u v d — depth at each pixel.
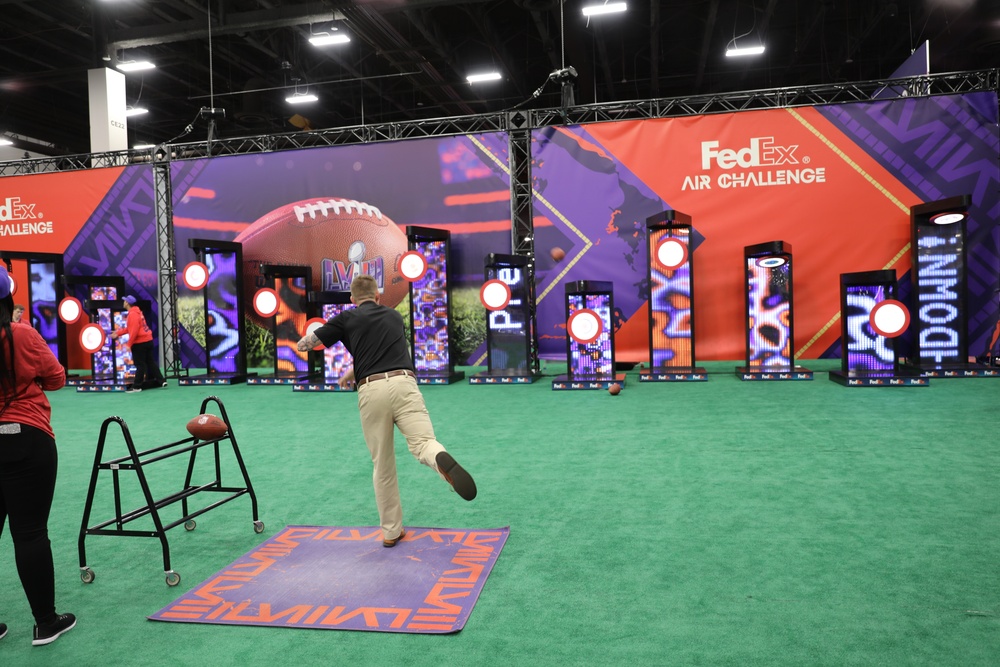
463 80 17.19
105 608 2.84
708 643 2.36
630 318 10.53
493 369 9.72
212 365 10.91
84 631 2.63
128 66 12.97
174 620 2.69
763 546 3.25
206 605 2.82
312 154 11.65
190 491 3.53
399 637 2.49
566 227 10.68
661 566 3.06
